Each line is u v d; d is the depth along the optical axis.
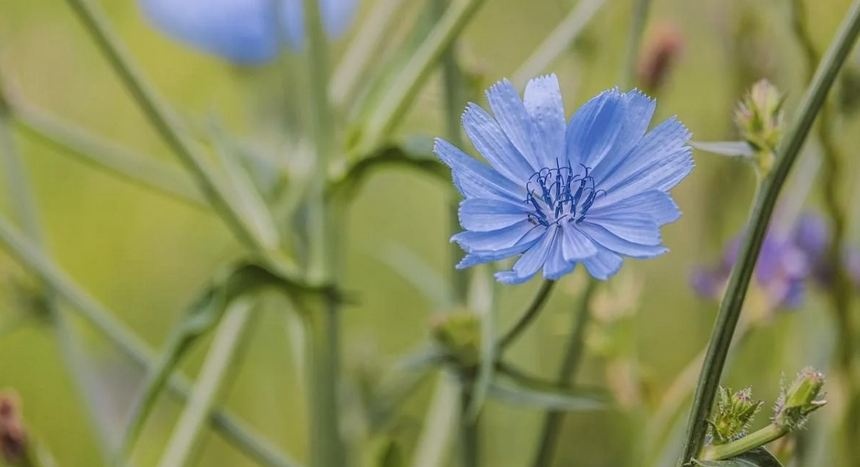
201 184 0.52
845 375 0.51
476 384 0.49
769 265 0.53
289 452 0.71
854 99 0.51
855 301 0.55
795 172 0.61
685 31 0.68
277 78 0.68
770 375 0.57
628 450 0.61
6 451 0.50
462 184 0.38
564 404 0.49
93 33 0.50
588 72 0.58
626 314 0.53
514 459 0.65
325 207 0.52
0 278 0.57
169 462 0.52
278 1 0.57
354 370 0.59
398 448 0.51
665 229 0.71
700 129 0.66
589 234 0.39
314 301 0.51
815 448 0.53
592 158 0.39
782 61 0.57
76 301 0.54
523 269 0.38
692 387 0.53
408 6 0.62
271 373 0.72
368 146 0.52
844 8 0.55
